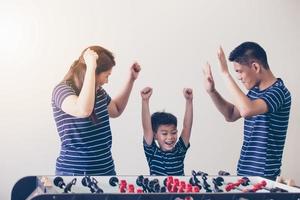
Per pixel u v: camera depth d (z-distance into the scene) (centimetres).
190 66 367
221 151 374
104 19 351
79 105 344
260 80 381
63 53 344
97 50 349
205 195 254
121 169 354
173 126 363
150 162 359
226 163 375
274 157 383
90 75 347
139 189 294
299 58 391
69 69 345
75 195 241
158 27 361
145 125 358
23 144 339
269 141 381
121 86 354
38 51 341
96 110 347
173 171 364
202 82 370
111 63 352
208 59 371
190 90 367
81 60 346
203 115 370
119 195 246
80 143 344
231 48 375
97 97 348
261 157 380
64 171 342
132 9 356
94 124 346
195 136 369
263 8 383
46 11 343
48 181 281
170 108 363
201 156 370
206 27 371
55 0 344
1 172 336
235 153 376
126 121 354
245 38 379
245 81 378
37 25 341
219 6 373
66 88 343
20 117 339
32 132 340
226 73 374
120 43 354
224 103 374
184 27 366
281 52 387
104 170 349
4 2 338
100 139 348
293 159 389
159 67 361
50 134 342
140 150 357
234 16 377
